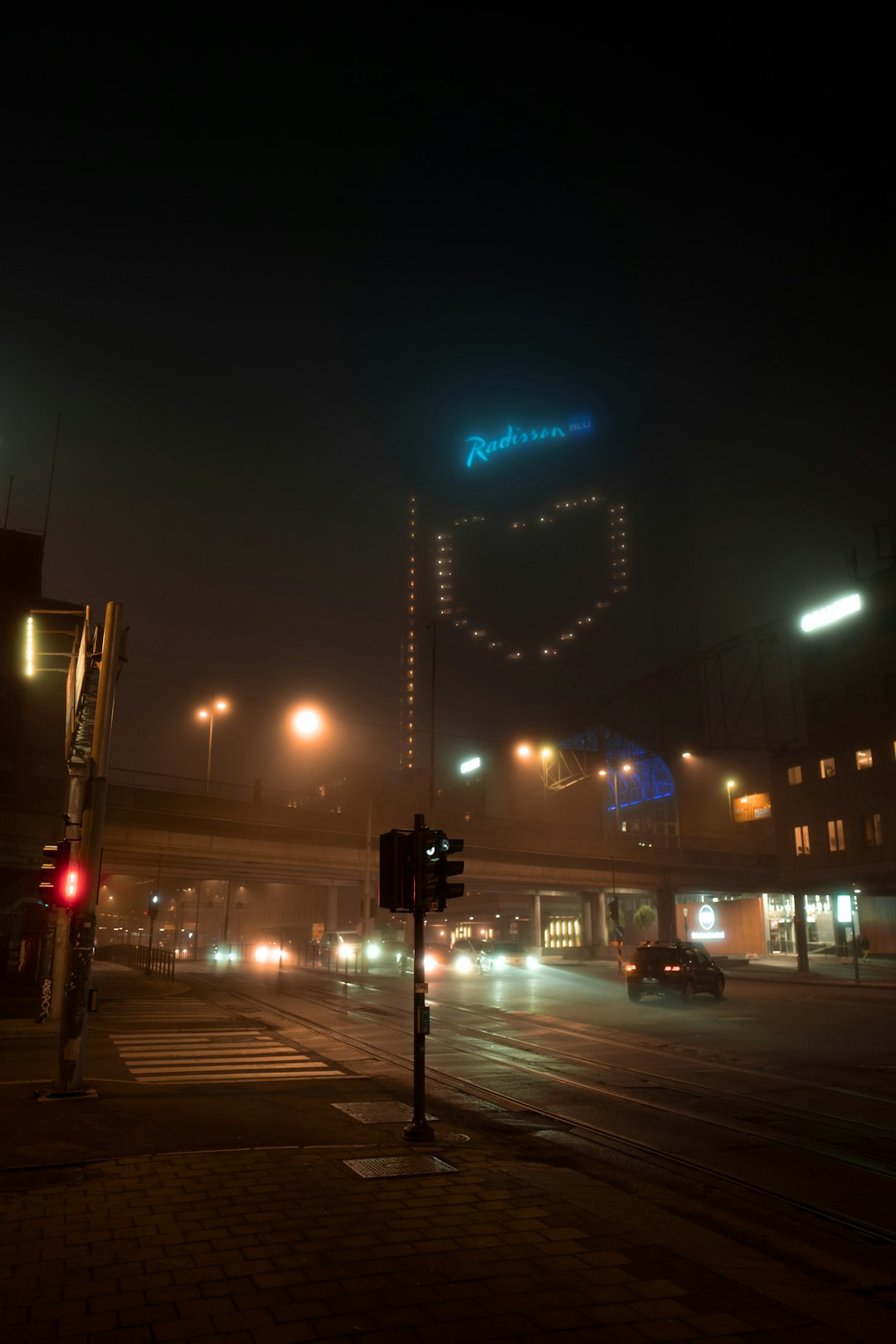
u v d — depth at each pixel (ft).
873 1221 25.14
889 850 186.19
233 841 177.27
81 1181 24.89
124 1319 15.99
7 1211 22.11
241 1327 15.78
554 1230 21.49
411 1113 36.99
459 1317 16.44
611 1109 41.01
